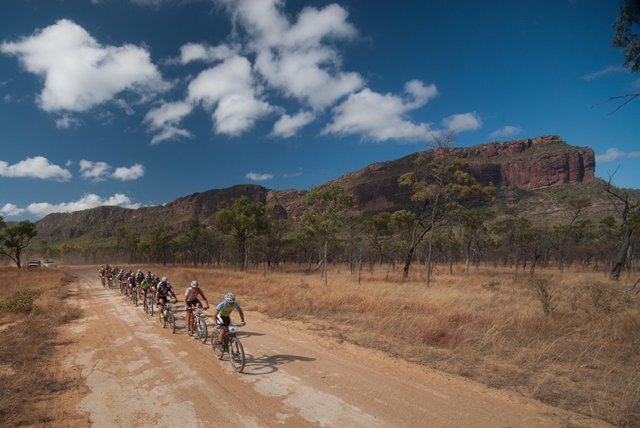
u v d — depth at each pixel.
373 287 21.41
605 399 5.63
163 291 11.51
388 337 9.64
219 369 7.09
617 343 8.34
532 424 4.79
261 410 5.26
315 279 31.91
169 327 11.03
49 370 7.14
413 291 18.86
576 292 15.20
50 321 12.10
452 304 13.95
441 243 54.34
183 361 7.65
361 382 6.32
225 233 52.28
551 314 11.32
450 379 6.46
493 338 8.70
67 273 46.69
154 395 5.87
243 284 23.97
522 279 26.94
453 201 27.53
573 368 7.01
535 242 40.34
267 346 8.79
